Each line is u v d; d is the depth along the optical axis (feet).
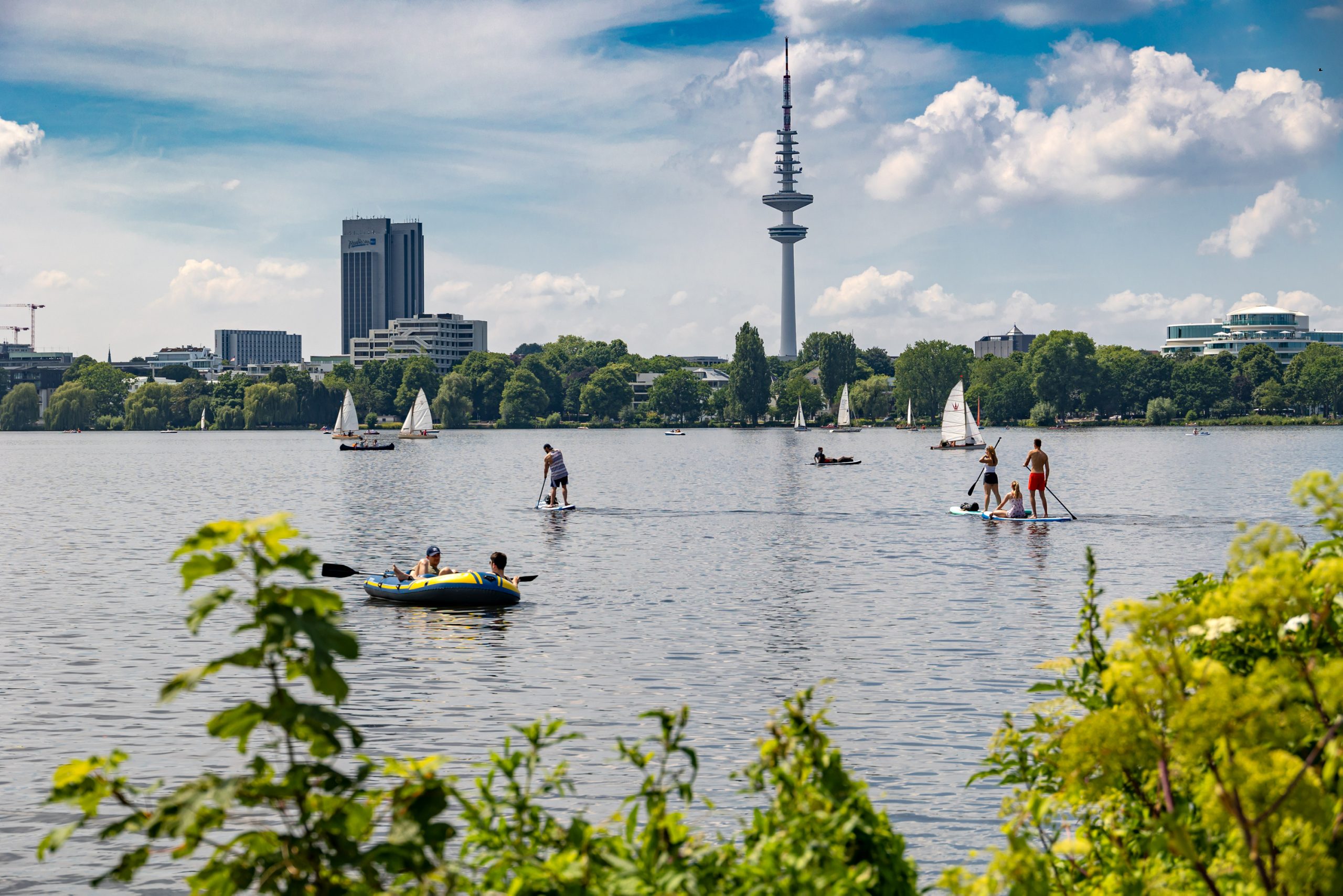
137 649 69.05
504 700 55.98
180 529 151.23
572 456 417.69
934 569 102.99
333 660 14.08
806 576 99.50
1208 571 97.91
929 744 48.06
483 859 16.89
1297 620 18.42
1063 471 283.38
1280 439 563.07
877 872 16.87
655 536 135.33
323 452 487.20
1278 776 14.96
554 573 102.83
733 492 215.72
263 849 14.79
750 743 48.06
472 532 140.97
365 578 100.58
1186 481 240.73
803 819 16.70
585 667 63.31
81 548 127.75
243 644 70.28
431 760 16.08
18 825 39.75
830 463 330.75
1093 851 19.51
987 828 38.55
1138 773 18.40
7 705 55.26
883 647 68.39
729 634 72.84
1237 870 15.85
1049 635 71.67
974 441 404.57
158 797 41.86
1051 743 21.90
